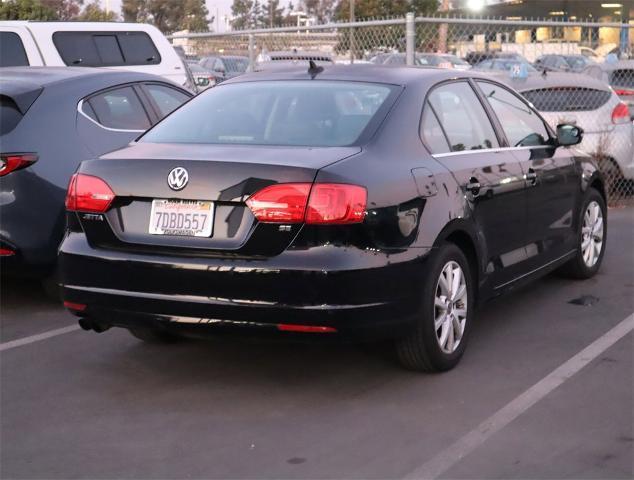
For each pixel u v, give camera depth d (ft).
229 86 18.57
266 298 14.25
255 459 13.34
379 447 13.69
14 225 20.68
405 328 15.42
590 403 15.37
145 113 24.31
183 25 177.68
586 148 35.40
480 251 17.63
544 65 53.93
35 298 23.08
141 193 15.14
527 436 13.99
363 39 44.06
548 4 110.93
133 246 15.23
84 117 22.33
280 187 14.25
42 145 21.11
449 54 47.01
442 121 17.58
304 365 17.46
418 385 16.29
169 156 15.35
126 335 19.60
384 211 14.84
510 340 18.98
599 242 24.47
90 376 17.10
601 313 21.03
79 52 39.19
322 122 16.38
